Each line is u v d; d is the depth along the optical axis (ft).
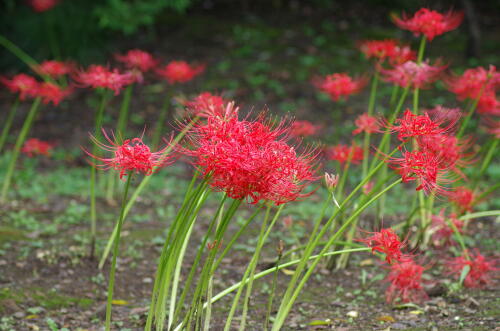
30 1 43.11
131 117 36.68
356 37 47.14
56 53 38.70
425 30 14.02
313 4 53.62
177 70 20.12
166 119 35.91
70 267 15.93
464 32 47.60
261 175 7.84
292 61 43.01
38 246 17.40
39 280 14.99
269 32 48.32
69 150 32.24
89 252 17.03
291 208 22.56
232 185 7.91
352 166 28.50
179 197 24.67
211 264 8.93
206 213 22.04
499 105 16.53
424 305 13.41
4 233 18.66
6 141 33.50
